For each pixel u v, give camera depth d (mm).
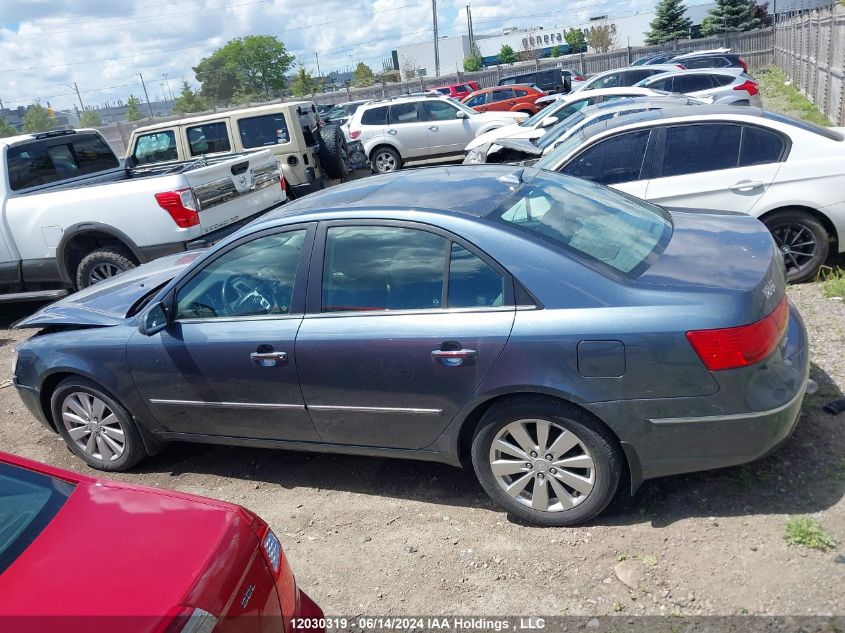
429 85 42781
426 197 3697
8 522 2385
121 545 2207
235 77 89500
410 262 3436
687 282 3096
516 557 3279
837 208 5723
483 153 10648
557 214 3639
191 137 11766
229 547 2176
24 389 4586
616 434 3125
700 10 63594
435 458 3602
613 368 3037
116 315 4359
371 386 3512
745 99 14133
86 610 1959
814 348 4766
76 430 4570
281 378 3711
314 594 3256
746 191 5879
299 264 3668
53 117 56500
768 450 3102
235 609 2061
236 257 3842
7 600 2029
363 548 3525
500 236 3281
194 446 4840
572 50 65375
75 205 7293
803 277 5977
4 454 2701
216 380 3898
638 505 3467
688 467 3162
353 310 3537
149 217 7094
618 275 3166
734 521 3242
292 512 3920
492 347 3199
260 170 8195
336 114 24516
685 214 4230
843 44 14281
